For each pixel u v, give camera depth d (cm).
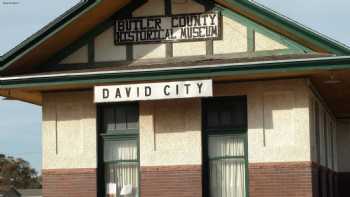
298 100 1859
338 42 1784
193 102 1922
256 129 1880
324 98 2319
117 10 1991
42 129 2008
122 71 1823
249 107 1891
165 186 1912
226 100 1923
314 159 1948
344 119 2873
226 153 1922
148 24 1980
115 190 1972
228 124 1920
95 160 1970
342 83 2012
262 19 1847
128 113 1988
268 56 1873
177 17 1964
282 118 1867
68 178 1980
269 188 1853
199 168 1900
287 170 1847
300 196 1831
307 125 1848
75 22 1895
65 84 1878
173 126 1927
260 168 1864
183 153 1914
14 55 1908
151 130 1934
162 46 1967
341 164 2862
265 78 1872
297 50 1875
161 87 1820
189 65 1814
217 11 1939
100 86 1856
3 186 7838
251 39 1908
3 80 1894
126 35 1986
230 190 1912
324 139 2334
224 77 1828
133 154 1978
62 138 1997
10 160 9250
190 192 1898
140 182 1930
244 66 1766
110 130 1992
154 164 1925
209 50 1936
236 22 1923
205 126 1931
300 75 1844
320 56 1769
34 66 2009
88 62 1995
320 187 2116
